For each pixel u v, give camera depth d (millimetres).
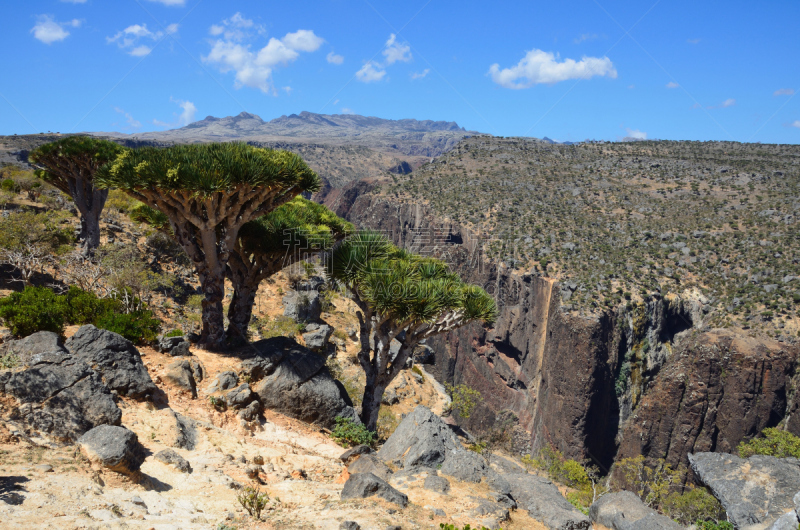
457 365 162500
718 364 111250
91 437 9102
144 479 9289
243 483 10828
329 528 8594
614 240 136250
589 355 120438
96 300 17125
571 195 156875
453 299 19016
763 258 117375
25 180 41438
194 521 8164
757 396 107000
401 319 18766
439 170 194125
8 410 9133
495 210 155125
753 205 131375
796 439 56938
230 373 16328
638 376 125250
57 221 34219
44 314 13938
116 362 12758
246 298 20984
